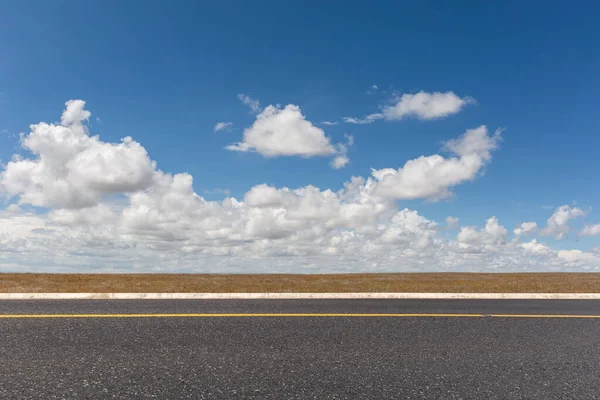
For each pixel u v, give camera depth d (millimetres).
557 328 6094
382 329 5738
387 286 12281
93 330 5320
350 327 5824
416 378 3764
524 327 6102
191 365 3979
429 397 3330
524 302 9086
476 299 9633
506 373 3963
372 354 4488
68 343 4680
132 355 4266
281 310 7176
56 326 5520
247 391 3357
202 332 5312
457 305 8367
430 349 4746
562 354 4660
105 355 4254
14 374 3660
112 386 3412
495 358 4445
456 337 5359
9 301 7887
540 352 4727
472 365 4180
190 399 3170
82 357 4172
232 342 4852
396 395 3352
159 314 6508
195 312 6770
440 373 3916
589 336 5602
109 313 6531
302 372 3850
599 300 9820
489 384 3658
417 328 5859
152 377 3635
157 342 4781
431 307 7973
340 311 7184
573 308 8219
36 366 3879
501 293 10789
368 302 8609
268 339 5031
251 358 4242
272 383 3549
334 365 4078
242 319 6230
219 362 4086
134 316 6297
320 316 6617
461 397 3348
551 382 3746
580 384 3709
